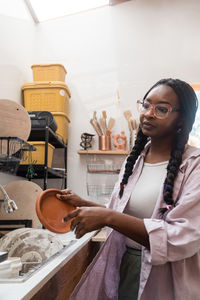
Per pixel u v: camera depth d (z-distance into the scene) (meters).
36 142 2.90
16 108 2.02
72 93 3.77
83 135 3.62
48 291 1.20
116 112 3.69
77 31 3.84
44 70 3.40
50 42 3.84
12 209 1.52
